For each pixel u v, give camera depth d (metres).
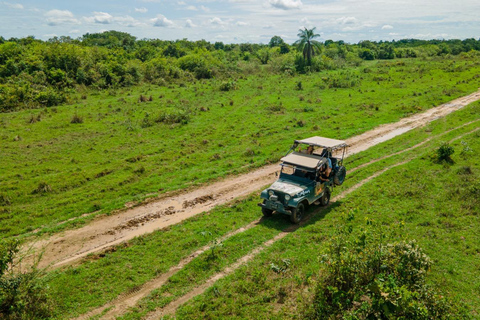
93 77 48.34
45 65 46.84
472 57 82.69
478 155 19.77
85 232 12.95
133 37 103.44
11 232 12.84
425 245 10.94
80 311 8.42
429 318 6.96
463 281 9.15
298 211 12.66
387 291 7.11
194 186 17.48
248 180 18.20
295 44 70.88
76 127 29.53
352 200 14.81
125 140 26.19
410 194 15.03
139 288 9.41
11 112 33.84
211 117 33.53
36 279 8.74
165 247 11.44
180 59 68.25
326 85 50.59
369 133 27.08
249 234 12.00
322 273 8.84
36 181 17.81
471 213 13.09
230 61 81.56
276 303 8.42
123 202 15.46
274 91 47.59
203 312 8.20
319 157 13.61
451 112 32.84
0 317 7.75
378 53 104.25
